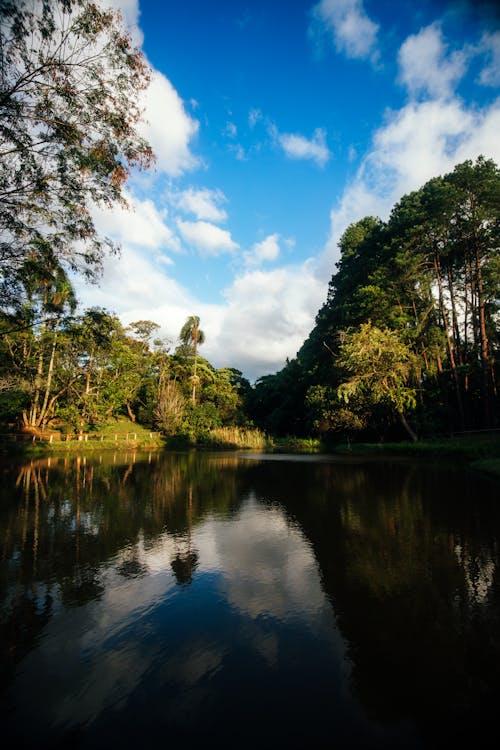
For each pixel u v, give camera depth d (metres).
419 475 13.93
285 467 17.94
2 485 12.68
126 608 3.99
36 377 31.05
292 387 46.84
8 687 2.78
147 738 2.30
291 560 5.37
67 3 7.53
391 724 2.40
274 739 2.29
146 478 14.46
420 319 30.16
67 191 9.65
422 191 31.20
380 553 5.60
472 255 28.78
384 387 24.73
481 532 6.57
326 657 3.11
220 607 3.99
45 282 11.50
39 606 4.04
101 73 8.59
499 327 29.78
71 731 2.38
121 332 37.41
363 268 34.22
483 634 3.42
